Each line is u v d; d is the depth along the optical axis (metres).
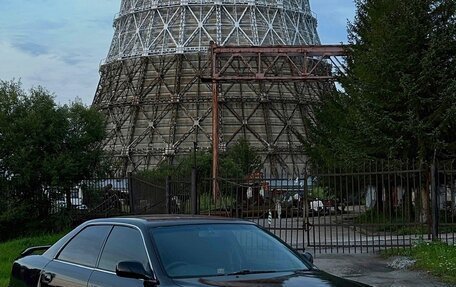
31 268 9.96
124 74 87.75
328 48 45.44
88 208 35.16
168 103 82.06
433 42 28.06
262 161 79.06
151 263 7.81
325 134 41.97
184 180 25.41
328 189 31.84
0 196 34.78
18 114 35.53
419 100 28.39
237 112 81.12
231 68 76.69
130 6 92.56
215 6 87.12
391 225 21.88
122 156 81.19
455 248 19.08
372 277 16.52
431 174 20.91
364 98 29.64
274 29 88.19
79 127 36.41
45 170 34.69
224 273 7.79
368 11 34.19
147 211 28.48
